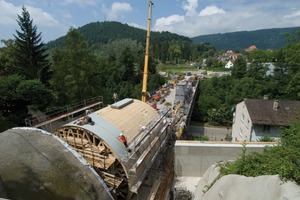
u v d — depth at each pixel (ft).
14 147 37.45
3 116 90.17
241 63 227.40
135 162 48.29
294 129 48.34
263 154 43.09
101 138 46.32
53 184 34.73
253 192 31.60
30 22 122.62
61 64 122.21
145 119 63.10
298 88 130.82
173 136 79.00
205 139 121.39
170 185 63.77
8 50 134.51
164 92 188.03
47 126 69.87
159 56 517.55
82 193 35.70
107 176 45.73
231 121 194.08
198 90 233.55
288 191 27.53
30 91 92.43
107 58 268.21
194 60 601.62
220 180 38.40
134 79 247.70
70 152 39.01
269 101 116.57
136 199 51.85
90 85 122.52
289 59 119.44
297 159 33.12
